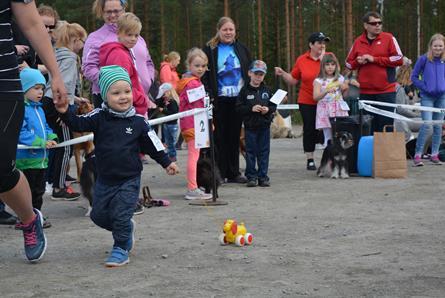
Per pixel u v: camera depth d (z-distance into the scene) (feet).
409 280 18.07
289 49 160.86
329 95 43.19
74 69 33.53
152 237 24.14
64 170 33.94
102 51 28.35
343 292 17.04
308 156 45.44
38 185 26.99
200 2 209.05
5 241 24.39
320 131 46.21
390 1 221.66
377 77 43.78
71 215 29.68
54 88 19.48
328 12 195.11
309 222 26.37
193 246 22.59
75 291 17.60
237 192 35.27
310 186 37.11
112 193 20.81
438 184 37.14
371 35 44.14
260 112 36.83
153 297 16.93
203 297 16.84
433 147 47.16
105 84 21.15
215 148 37.83
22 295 17.30
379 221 26.40
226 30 38.55
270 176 42.24
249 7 207.00
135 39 28.63
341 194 33.81
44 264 20.68
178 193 35.83
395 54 43.60
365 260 20.25
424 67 45.70
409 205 30.14
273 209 29.63
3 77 17.48
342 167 40.63
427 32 225.76
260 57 167.53
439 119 45.88
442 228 24.93
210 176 33.68
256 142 37.45
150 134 21.54
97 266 20.33
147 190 31.45
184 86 34.50
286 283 17.94
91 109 33.99
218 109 38.45
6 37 17.58
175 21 200.64
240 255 21.17
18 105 17.79
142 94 28.50
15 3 18.38
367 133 42.29
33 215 20.68
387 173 40.11
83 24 167.12
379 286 17.52
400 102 52.16
